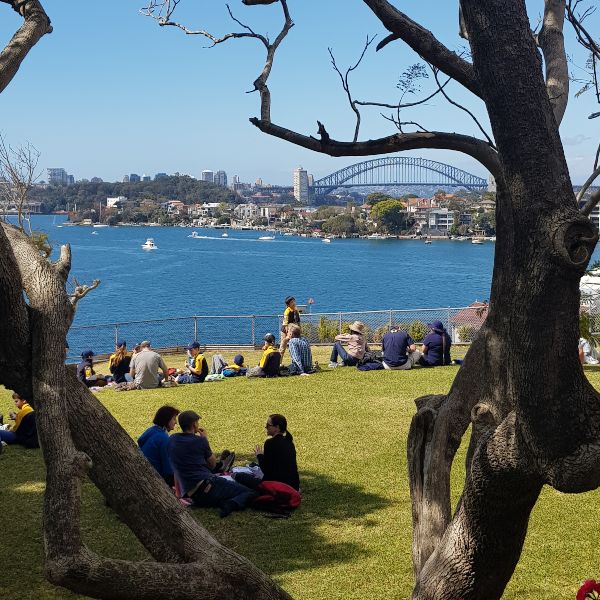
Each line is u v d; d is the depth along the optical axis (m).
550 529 7.78
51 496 3.26
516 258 2.90
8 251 3.79
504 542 3.42
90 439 3.83
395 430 11.65
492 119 3.05
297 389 14.73
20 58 4.52
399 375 15.88
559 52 4.73
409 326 23.17
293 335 16.67
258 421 12.35
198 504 8.48
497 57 3.04
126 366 16.16
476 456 3.25
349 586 6.57
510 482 3.17
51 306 3.99
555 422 2.85
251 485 8.48
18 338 3.89
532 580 6.61
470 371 4.52
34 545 7.53
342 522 8.05
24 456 10.66
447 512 4.59
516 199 2.93
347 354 17.05
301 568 6.95
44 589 6.57
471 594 3.58
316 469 9.84
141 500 3.80
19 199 7.27
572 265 2.73
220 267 140.75
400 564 6.98
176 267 137.75
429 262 158.88
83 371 16.05
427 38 4.13
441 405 4.78
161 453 8.85
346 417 12.50
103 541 7.65
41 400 3.70
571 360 2.82
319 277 124.50
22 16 4.77
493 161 4.20
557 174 2.91
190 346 16.09
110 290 99.50
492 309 4.35
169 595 3.29
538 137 2.94
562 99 4.59
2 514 8.38
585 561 6.98
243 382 15.65
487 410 3.95
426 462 4.70
